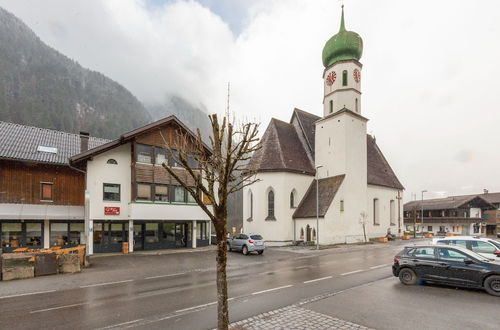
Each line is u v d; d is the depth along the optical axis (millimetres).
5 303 10766
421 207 64938
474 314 8773
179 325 8352
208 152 22516
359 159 37781
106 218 25047
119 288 12961
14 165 23594
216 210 6988
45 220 24125
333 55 39531
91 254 24312
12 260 15414
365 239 36625
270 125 40469
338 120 37344
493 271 10750
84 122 88812
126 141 25734
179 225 28969
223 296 6859
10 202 23109
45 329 8234
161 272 16875
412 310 9125
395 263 13000
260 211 35875
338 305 9664
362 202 37438
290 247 32375
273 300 10664
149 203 26109
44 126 76062
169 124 27469
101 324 8547
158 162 26984
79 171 25875
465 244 15016
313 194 36938
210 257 22984
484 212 67500
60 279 14945
